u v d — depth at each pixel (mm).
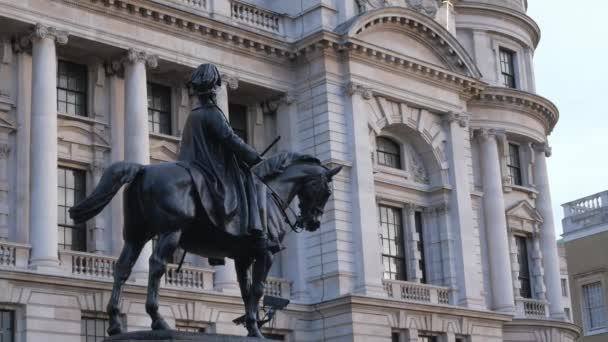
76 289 42781
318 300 51156
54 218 42812
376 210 53375
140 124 47062
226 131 15648
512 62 69500
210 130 15789
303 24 54000
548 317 65062
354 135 52719
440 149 58031
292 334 50594
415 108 57062
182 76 51094
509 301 62438
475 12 67562
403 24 55688
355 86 53250
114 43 46938
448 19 61906
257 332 15641
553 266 67375
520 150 68000
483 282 62094
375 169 54812
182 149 16047
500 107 65812
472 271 57250
